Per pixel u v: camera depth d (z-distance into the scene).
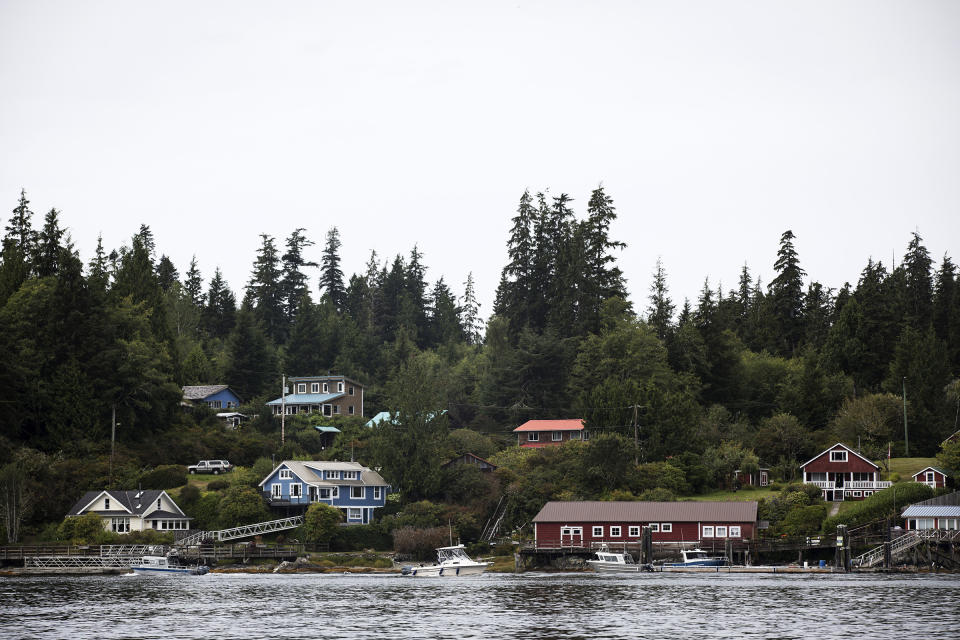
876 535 169.75
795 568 163.25
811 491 188.50
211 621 108.56
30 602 124.75
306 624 106.50
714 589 136.75
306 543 190.50
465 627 104.00
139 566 170.75
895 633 97.62
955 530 161.25
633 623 105.94
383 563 180.75
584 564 177.00
